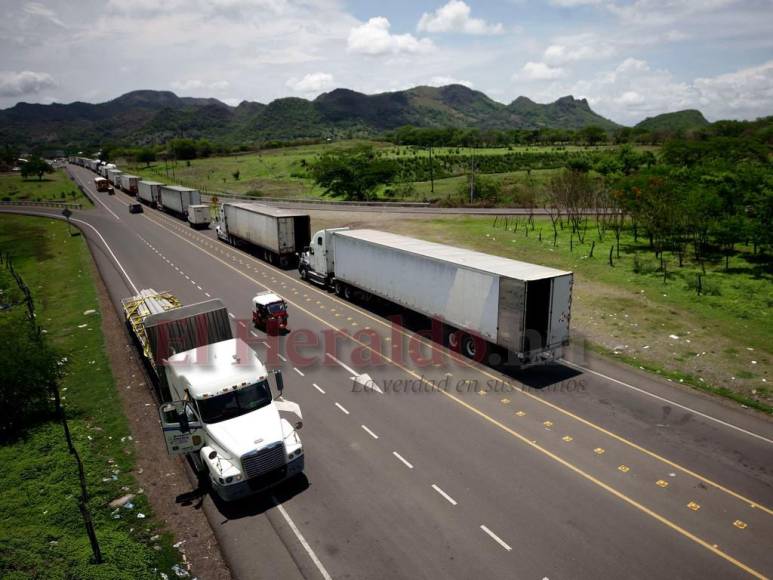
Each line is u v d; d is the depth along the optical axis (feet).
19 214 219.00
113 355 67.51
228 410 40.63
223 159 525.75
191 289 100.07
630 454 44.50
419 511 37.63
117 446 46.21
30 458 43.16
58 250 143.23
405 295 74.64
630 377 59.57
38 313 87.40
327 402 54.19
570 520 36.58
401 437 47.42
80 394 56.54
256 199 239.91
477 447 45.75
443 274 66.59
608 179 176.55
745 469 42.39
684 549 33.86
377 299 88.89
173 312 52.13
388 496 39.34
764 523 36.32
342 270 90.33
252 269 117.39
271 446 37.91
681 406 52.80
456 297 65.05
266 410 41.57
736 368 60.70
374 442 46.68
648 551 33.65
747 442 46.29
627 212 131.64
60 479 40.32
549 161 388.57
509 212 184.96
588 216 164.76
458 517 36.94
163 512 37.88
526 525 36.09
